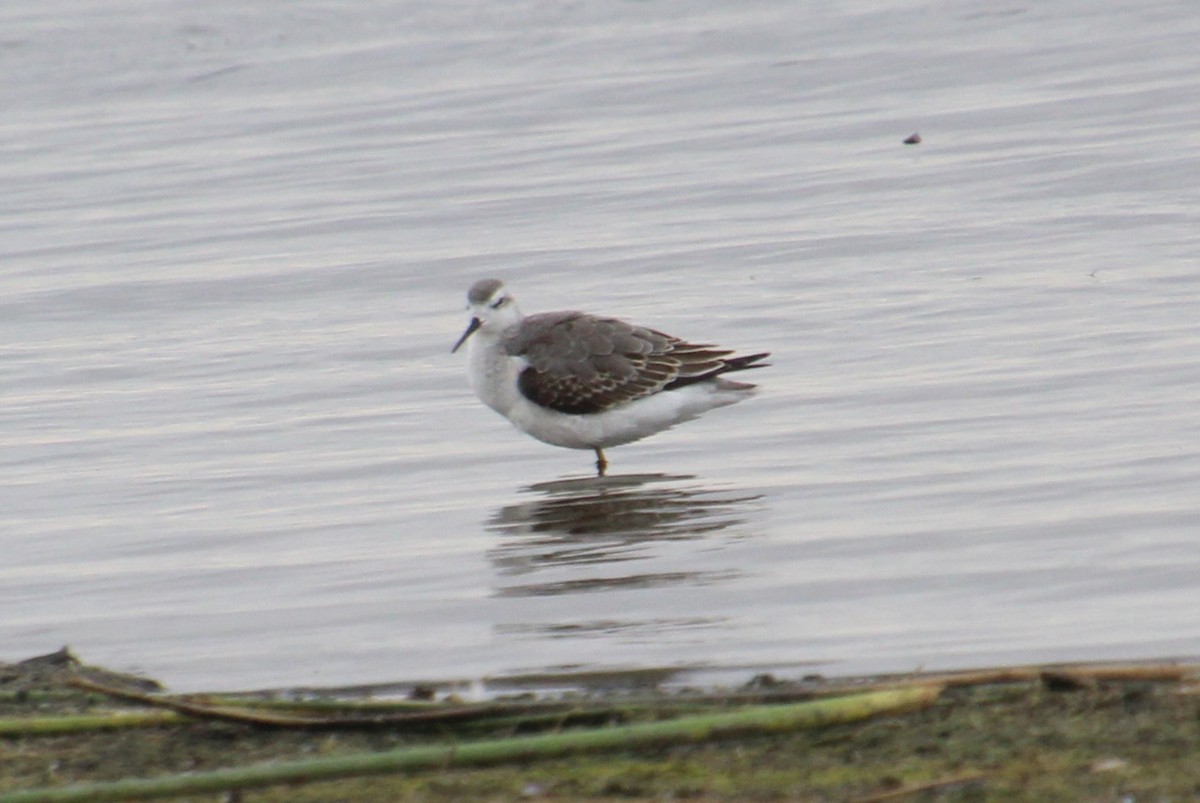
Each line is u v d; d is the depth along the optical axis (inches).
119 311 896.9
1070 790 312.5
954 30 1592.0
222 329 854.5
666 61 1552.7
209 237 1048.2
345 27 1791.3
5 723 372.8
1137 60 1398.9
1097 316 760.3
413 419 700.0
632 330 631.8
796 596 474.0
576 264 933.8
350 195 1144.2
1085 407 641.0
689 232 983.6
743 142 1228.5
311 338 828.6
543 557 523.8
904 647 427.2
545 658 437.1
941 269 865.5
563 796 324.5
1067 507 534.6
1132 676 370.9
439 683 425.1
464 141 1299.2
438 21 1796.3
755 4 1788.9
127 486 624.1
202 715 375.9
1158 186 996.6
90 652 461.7
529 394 628.1
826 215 1001.5
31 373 789.9
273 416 709.9
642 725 346.9
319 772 331.9
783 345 762.2
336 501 597.9
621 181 1132.5
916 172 1090.1
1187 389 651.5
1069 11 1635.1
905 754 335.9
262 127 1395.2
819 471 597.0
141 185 1210.0
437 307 874.1
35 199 1183.6
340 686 426.9
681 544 527.8
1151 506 528.4
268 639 466.6
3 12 1847.9
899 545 511.5
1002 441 610.5
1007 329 754.2
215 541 557.6
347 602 492.7
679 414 627.2
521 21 1775.3
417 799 326.6
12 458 664.4
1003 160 1098.7
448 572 514.3
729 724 346.9
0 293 938.1
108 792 325.7
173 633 474.9
